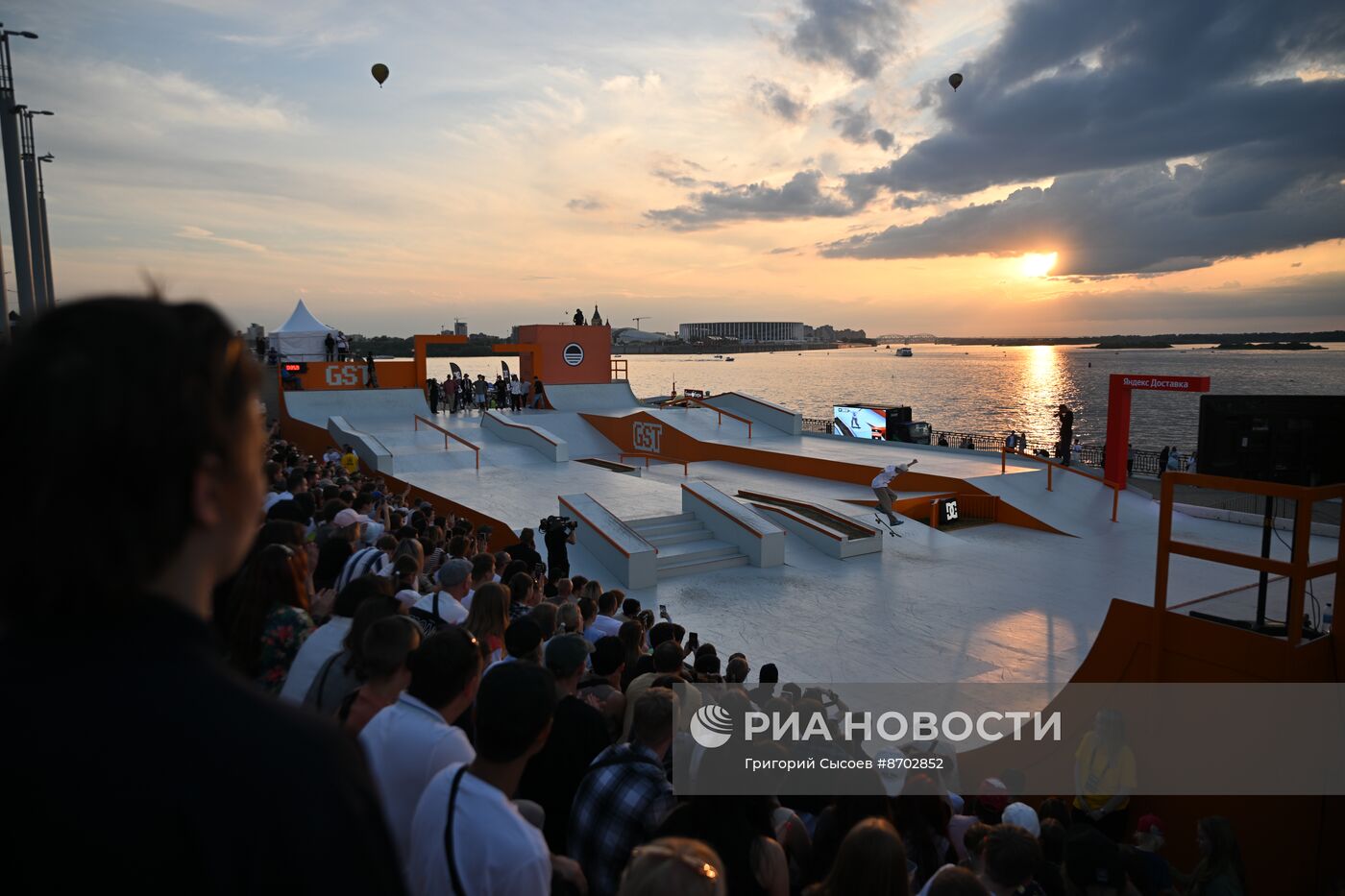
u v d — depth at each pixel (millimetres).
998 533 18469
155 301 900
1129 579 14633
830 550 15922
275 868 787
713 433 28797
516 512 17484
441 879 2365
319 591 6539
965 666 10734
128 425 773
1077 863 4449
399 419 30000
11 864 751
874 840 2996
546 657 4461
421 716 2996
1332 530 17469
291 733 858
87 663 795
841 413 31375
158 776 757
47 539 771
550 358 35469
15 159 14508
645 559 13734
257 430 971
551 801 4184
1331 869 5531
